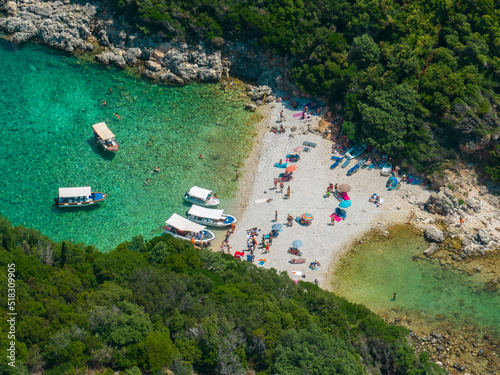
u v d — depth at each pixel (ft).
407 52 352.08
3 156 344.49
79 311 230.68
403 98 340.59
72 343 216.33
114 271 258.78
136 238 284.41
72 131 359.25
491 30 352.90
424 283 295.28
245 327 235.61
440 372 242.37
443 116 332.60
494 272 299.58
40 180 333.01
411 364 241.76
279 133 361.10
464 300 289.33
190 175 338.75
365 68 360.69
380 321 258.78
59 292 240.12
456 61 349.61
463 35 356.79
